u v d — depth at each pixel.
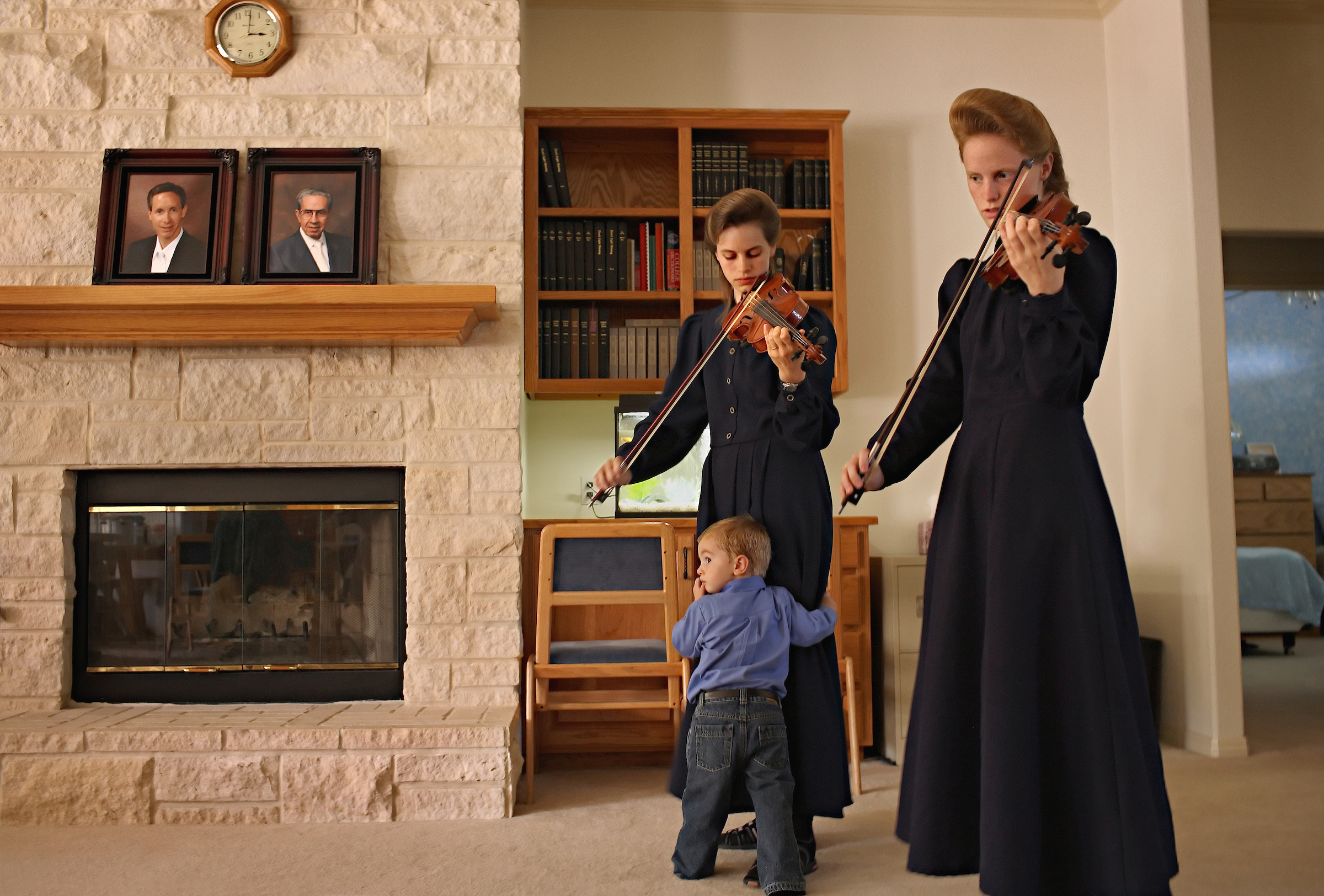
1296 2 3.91
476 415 2.95
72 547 2.93
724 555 2.03
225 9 2.98
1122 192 3.86
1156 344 3.59
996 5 3.94
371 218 2.94
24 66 2.97
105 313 2.75
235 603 2.96
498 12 3.05
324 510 2.98
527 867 2.17
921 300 3.87
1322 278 4.59
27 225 2.93
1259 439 8.26
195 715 2.76
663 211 3.65
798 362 1.94
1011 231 1.19
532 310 3.59
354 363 2.95
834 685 2.11
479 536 2.92
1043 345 1.23
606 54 3.89
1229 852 2.21
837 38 3.94
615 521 2.84
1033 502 1.25
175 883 2.08
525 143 3.61
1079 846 1.17
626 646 2.89
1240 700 3.25
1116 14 3.88
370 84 3.02
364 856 2.26
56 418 2.90
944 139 3.93
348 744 2.60
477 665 2.89
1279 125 3.96
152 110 2.98
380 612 2.97
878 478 1.61
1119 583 1.31
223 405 2.92
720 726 1.98
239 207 2.98
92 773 2.56
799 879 1.90
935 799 1.28
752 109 3.68
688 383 2.18
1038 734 1.20
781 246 3.86
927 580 1.40
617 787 2.95
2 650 2.84
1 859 2.26
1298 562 5.99
